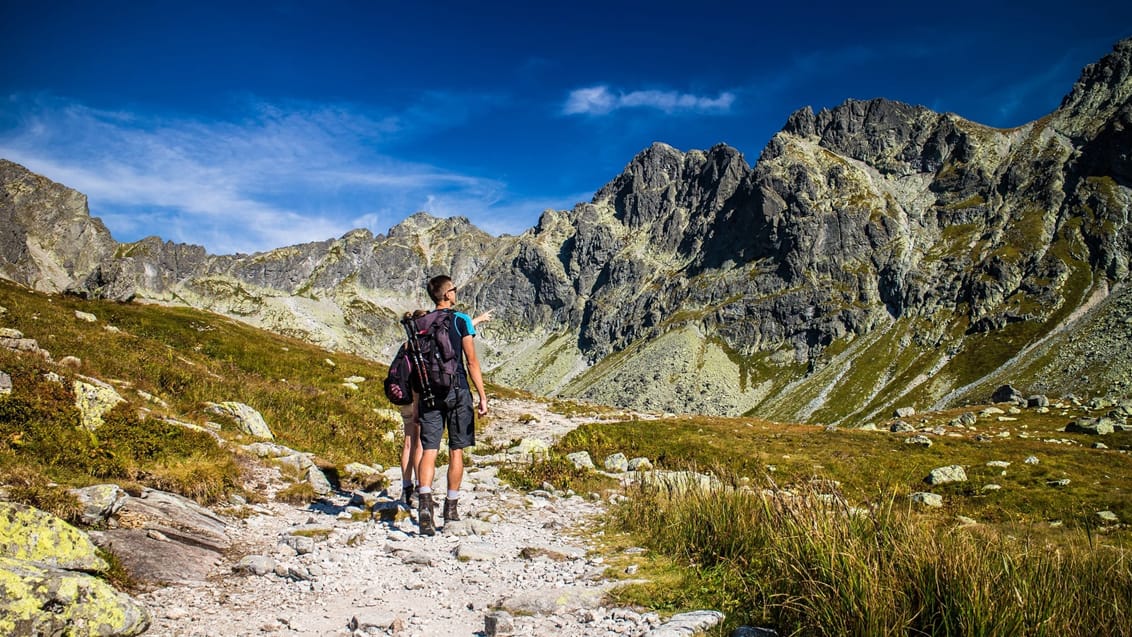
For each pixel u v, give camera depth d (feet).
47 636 15.62
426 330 30.89
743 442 119.65
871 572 19.95
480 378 32.58
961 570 19.11
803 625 19.36
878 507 25.66
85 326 87.04
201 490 33.60
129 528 25.62
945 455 113.80
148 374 63.46
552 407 154.92
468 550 27.81
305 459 47.52
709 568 26.22
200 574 23.32
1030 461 105.91
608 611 20.89
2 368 36.22
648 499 38.86
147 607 19.34
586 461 70.74
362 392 105.70
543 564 26.86
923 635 18.37
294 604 21.15
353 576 24.39
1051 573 20.71
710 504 32.27
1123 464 107.14
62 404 36.14
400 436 75.61
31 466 29.30
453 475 33.01
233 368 93.04
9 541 18.71
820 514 25.52
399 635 18.33
